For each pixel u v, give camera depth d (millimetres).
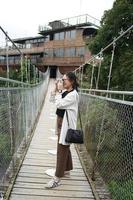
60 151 3646
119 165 3209
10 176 3930
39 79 16156
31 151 5531
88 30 29406
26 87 6332
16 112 4434
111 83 10234
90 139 5457
